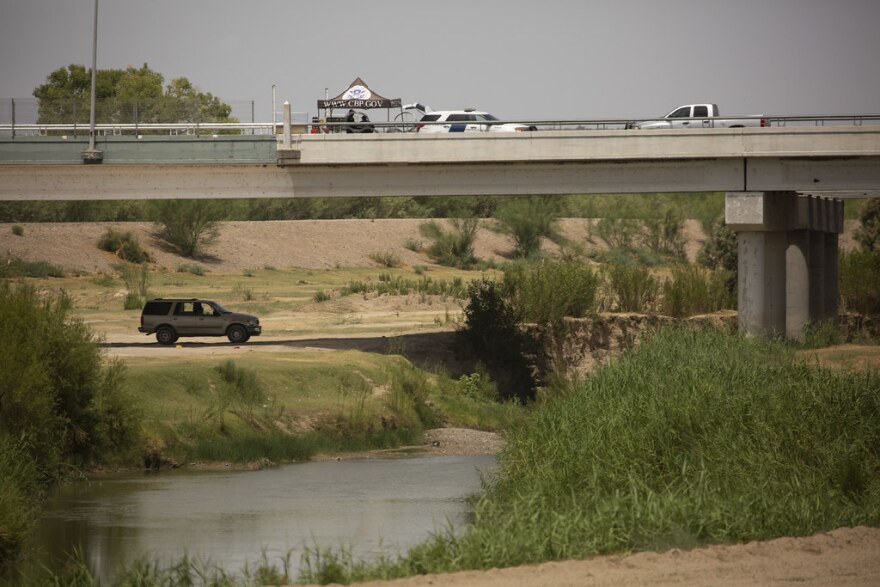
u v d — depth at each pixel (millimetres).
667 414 60875
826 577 34844
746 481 50969
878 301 184375
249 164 124625
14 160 124000
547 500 53938
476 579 35969
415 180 126688
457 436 105875
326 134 124125
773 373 68812
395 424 106625
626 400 65500
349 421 102750
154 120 127312
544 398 77500
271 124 125688
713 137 124938
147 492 75000
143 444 86000
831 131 124188
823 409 57750
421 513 67062
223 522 64062
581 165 127125
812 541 40312
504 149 124000
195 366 101125
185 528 62188
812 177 126750
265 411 99438
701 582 34375
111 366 88062
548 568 37312
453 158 123938
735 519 43812
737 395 61562
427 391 116312
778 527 43844
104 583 48750
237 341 132000
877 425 56656
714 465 54219
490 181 126750
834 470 52094
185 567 45781
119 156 124188
